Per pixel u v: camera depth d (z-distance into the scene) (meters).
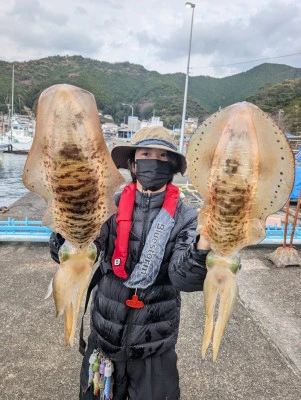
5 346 3.36
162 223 1.84
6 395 2.77
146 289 1.90
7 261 5.51
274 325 3.88
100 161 1.25
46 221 1.37
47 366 3.12
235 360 3.27
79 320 3.81
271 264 5.73
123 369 2.03
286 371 3.15
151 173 1.85
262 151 1.23
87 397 2.18
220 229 1.34
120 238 1.87
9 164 29.61
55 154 1.16
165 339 1.98
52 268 5.25
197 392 2.86
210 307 1.50
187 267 1.55
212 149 1.30
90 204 1.29
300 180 11.20
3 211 9.03
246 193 1.25
